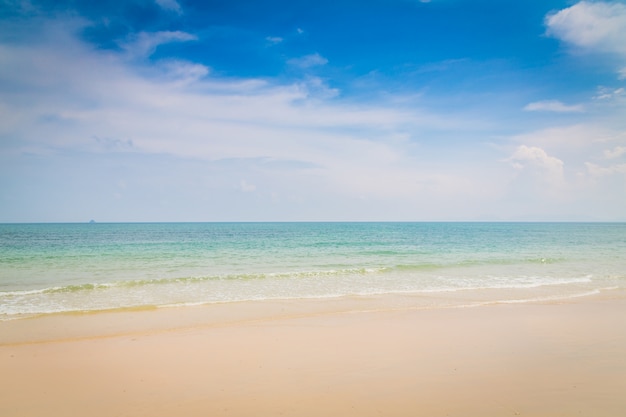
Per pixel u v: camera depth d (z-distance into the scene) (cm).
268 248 3575
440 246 3881
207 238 5275
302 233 7206
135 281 1672
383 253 3102
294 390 603
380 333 928
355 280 1797
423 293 1492
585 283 1736
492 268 2219
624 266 2320
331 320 1067
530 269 2184
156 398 581
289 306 1259
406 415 517
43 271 2048
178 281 1744
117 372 685
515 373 666
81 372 686
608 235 6706
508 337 890
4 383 639
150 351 799
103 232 7350
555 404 546
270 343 851
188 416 525
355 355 767
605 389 599
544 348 805
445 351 788
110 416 528
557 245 4084
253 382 636
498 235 6550
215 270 2112
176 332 947
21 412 541
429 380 636
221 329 973
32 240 4609
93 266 2258
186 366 711
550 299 1385
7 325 1017
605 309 1208
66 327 998
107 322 1051
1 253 2975
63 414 535
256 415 524
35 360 747
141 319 1084
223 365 716
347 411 531
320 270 2069
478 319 1071
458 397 571
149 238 5175
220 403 562
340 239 5138
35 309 1203
